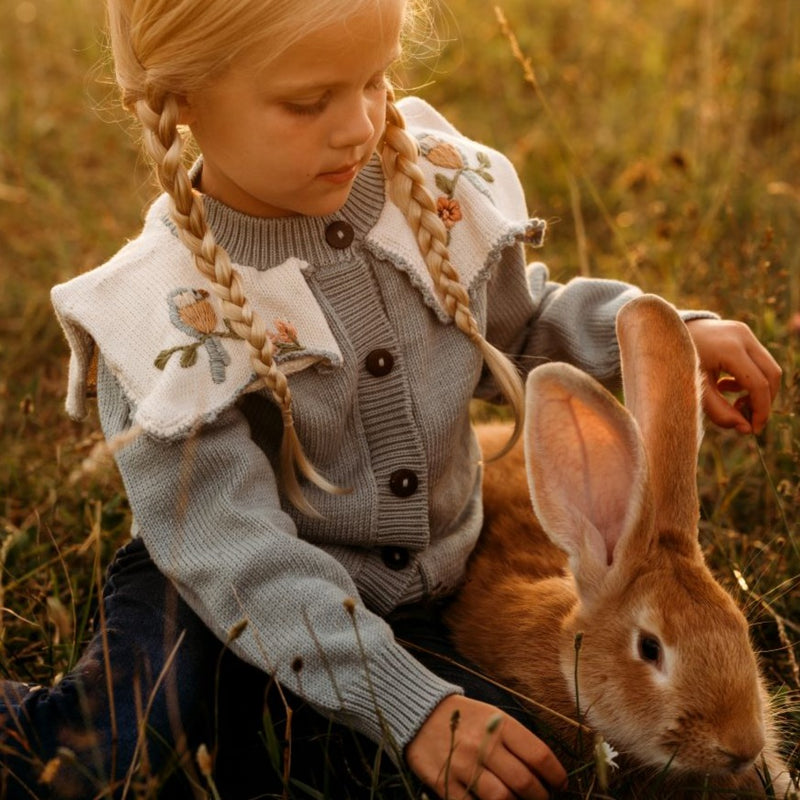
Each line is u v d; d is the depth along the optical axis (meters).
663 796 3.31
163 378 3.19
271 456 3.44
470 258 3.57
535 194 6.12
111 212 6.04
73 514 4.33
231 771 3.46
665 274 5.28
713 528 4.05
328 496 3.43
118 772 3.16
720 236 5.57
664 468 3.34
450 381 3.51
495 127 6.75
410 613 3.69
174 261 3.31
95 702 3.24
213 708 3.40
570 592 3.52
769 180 6.03
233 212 3.36
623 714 3.20
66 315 3.32
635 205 6.03
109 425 3.34
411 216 3.49
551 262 5.48
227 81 3.07
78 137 6.82
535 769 2.98
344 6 2.94
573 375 3.15
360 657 3.06
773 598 3.82
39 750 3.19
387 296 3.45
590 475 3.32
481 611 3.66
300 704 3.50
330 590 3.14
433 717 3.01
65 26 7.94
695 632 3.10
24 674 3.68
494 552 3.87
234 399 3.21
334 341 3.33
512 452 4.21
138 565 3.55
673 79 7.01
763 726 3.19
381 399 3.44
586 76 7.26
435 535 3.69
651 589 3.19
